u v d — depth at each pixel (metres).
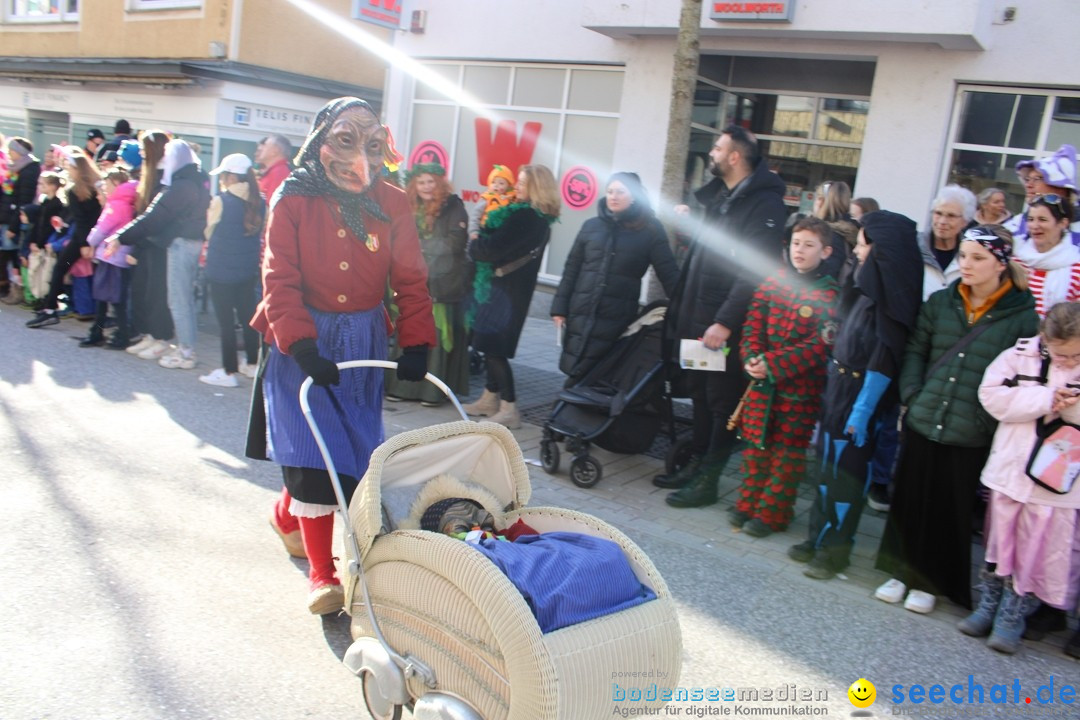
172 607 3.91
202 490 5.28
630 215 6.16
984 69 8.50
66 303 10.12
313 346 3.46
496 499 3.48
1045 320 3.96
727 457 5.76
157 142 7.98
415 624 2.91
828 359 4.91
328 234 3.63
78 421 6.35
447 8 12.34
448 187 7.26
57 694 3.21
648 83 10.66
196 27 14.82
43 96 17.75
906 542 4.56
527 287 6.97
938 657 4.05
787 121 10.84
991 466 4.15
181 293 7.99
